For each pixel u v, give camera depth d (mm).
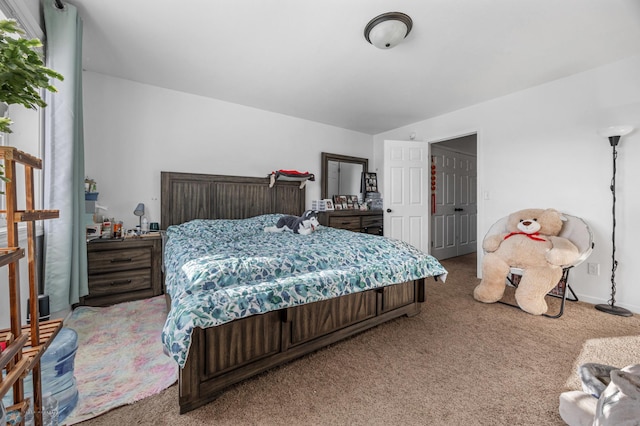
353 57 2297
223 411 1180
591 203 2484
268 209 3600
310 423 1122
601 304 2400
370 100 3256
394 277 1832
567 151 2623
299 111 3670
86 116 2588
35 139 1647
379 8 1710
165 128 2979
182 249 1870
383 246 2102
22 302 1507
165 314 2146
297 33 1974
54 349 1106
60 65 1651
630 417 788
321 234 2697
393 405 1222
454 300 2568
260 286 1354
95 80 2621
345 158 4414
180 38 2047
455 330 1939
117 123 2732
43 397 997
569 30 1919
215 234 2682
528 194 2896
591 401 1074
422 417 1155
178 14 1779
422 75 2617
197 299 1197
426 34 1964
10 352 657
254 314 1261
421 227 4035
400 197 3951
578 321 2090
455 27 1885
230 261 1465
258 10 1735
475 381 1385
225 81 2787
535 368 1492
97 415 1134
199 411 1177
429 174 4082
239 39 2055
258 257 1581
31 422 852
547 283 2209
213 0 1649
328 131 4266
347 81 2752
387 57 2287
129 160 2799
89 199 2342
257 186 3506
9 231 725
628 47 2133
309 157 4066
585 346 1718
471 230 5352
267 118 3658
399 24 1784
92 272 2297
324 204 3936
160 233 2707
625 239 2312
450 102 3303
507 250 2445
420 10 1717
